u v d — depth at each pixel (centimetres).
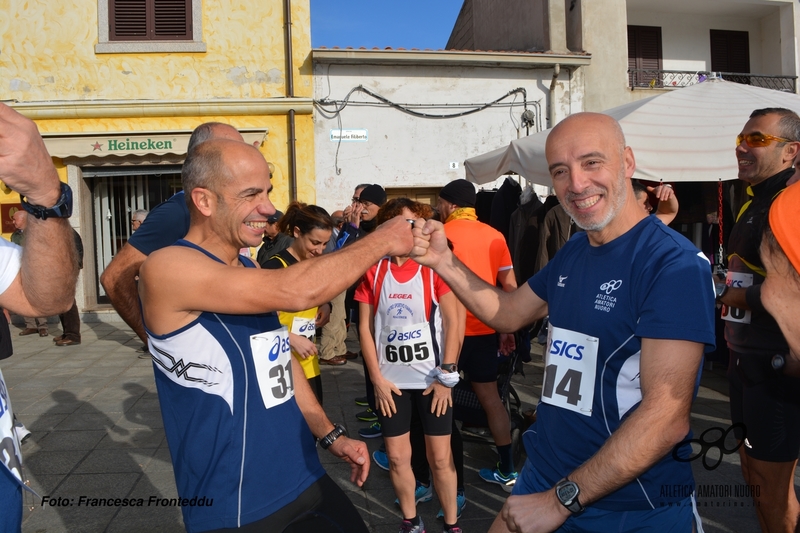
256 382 181
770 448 262
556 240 612
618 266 183
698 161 476
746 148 292
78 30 1028
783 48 1332
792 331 171
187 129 1045
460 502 347
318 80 1056
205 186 176
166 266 168
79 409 546
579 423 187
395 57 1044
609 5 1156
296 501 185
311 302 169
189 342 172
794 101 512
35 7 1019
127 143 1020
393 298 304
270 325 190
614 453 158
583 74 1147
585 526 185
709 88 523
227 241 183
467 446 459
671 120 490
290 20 1045
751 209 292
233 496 175
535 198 686
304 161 1059
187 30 1047
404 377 303
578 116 190
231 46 1048
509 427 382
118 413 534
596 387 183
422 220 218
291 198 1061
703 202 622
